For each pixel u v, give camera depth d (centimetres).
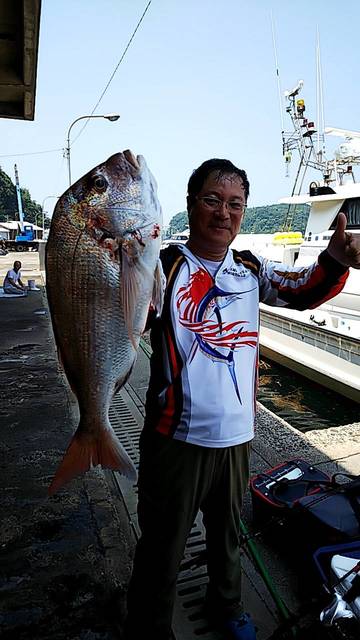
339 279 184
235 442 175
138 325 158
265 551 264
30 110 823
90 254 153
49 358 662
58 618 210
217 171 171
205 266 179
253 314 184
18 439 390
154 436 176
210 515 190
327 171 902
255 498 282
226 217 172
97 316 156
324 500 252
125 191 152
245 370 178
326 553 222
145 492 180
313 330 682
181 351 171
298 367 735
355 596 186
